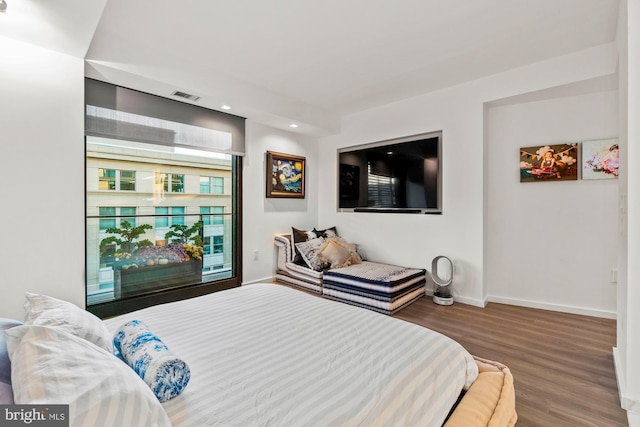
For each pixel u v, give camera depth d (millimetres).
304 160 4707
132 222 3102
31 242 2047
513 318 2967
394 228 4074
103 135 2736
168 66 2744
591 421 1540
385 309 3072
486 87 3250
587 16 2209
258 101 3484
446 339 1461
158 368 941
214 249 3787
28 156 2031
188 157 3498
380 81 3359
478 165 3324
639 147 1599
